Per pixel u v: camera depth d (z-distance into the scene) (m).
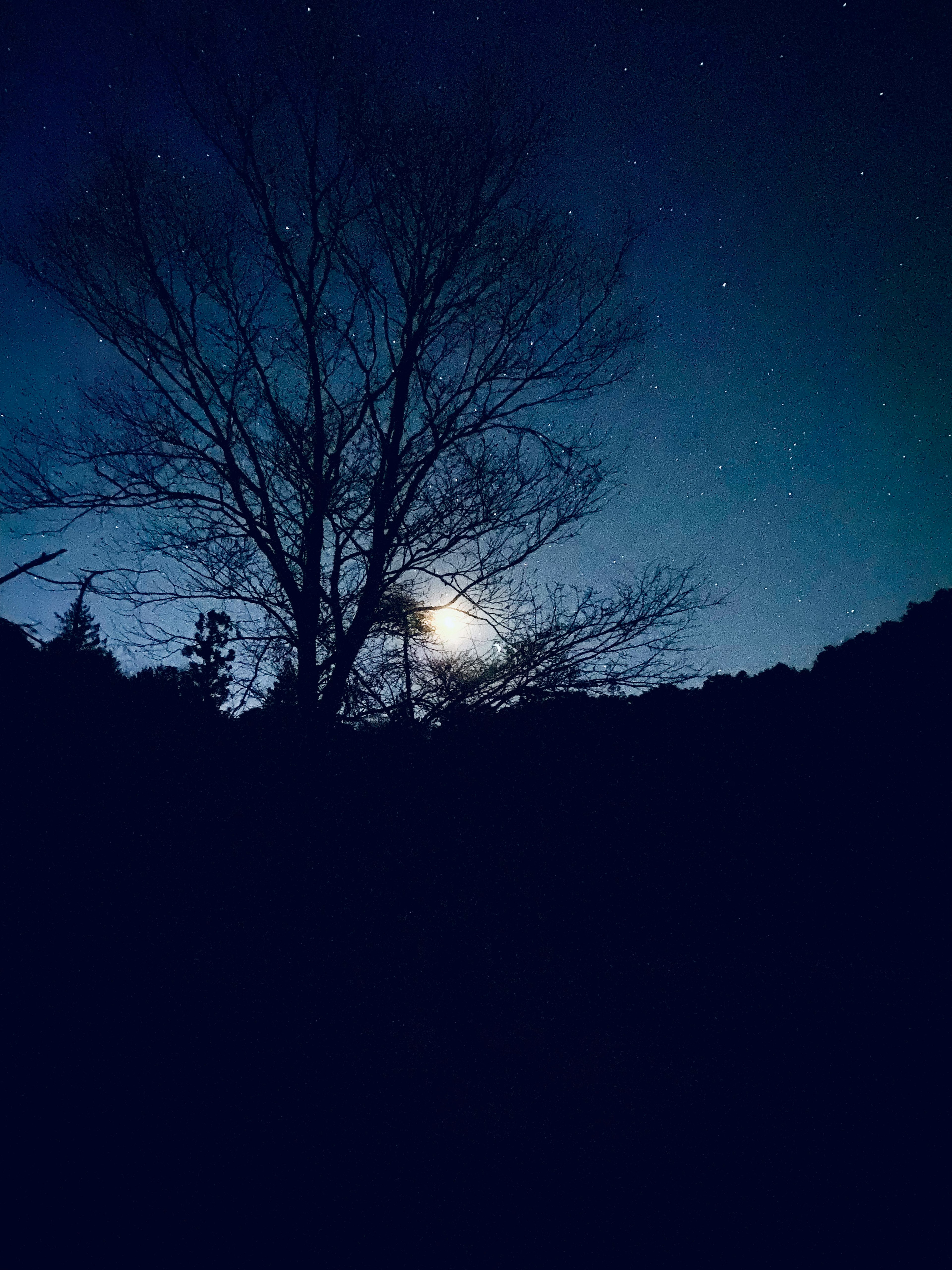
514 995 7.62
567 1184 4.77
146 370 8.02
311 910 7.11
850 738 14.73
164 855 7.22
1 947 6.09
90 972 6.18
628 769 10.29
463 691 7.91
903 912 10.96
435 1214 4.41
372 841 7.64
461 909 8.01
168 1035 5.73
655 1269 3.91
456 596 8.16
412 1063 6.17
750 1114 5.71
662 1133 5.42
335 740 7.61
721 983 8.58
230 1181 4.41
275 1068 5.66
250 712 7.70
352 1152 4.92
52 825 7.13
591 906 9.18
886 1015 7.86
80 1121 4.62
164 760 7.50
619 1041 7.09
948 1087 6.16
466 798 8.19
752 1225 4.34
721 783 12.13
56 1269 3.53
